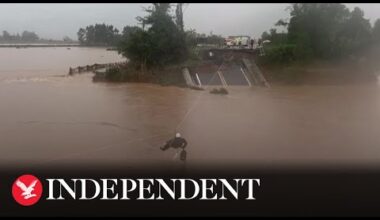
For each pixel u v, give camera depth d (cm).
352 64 5278
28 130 2383
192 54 5656
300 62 5203
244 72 5066
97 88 4288
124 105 3262
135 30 5456
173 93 3994
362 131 2511
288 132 2456
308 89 4481
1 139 2183
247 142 2209
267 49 5538
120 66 5381
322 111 3161
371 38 5506
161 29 5306
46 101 3394
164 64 5322
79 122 2606
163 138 2247
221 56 5553
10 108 3047
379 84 4962
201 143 2167
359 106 3416
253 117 2886
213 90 4038
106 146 2064
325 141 2262
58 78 5231
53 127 2461
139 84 4653
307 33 5391
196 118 2814
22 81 4866
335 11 5462
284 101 3634
